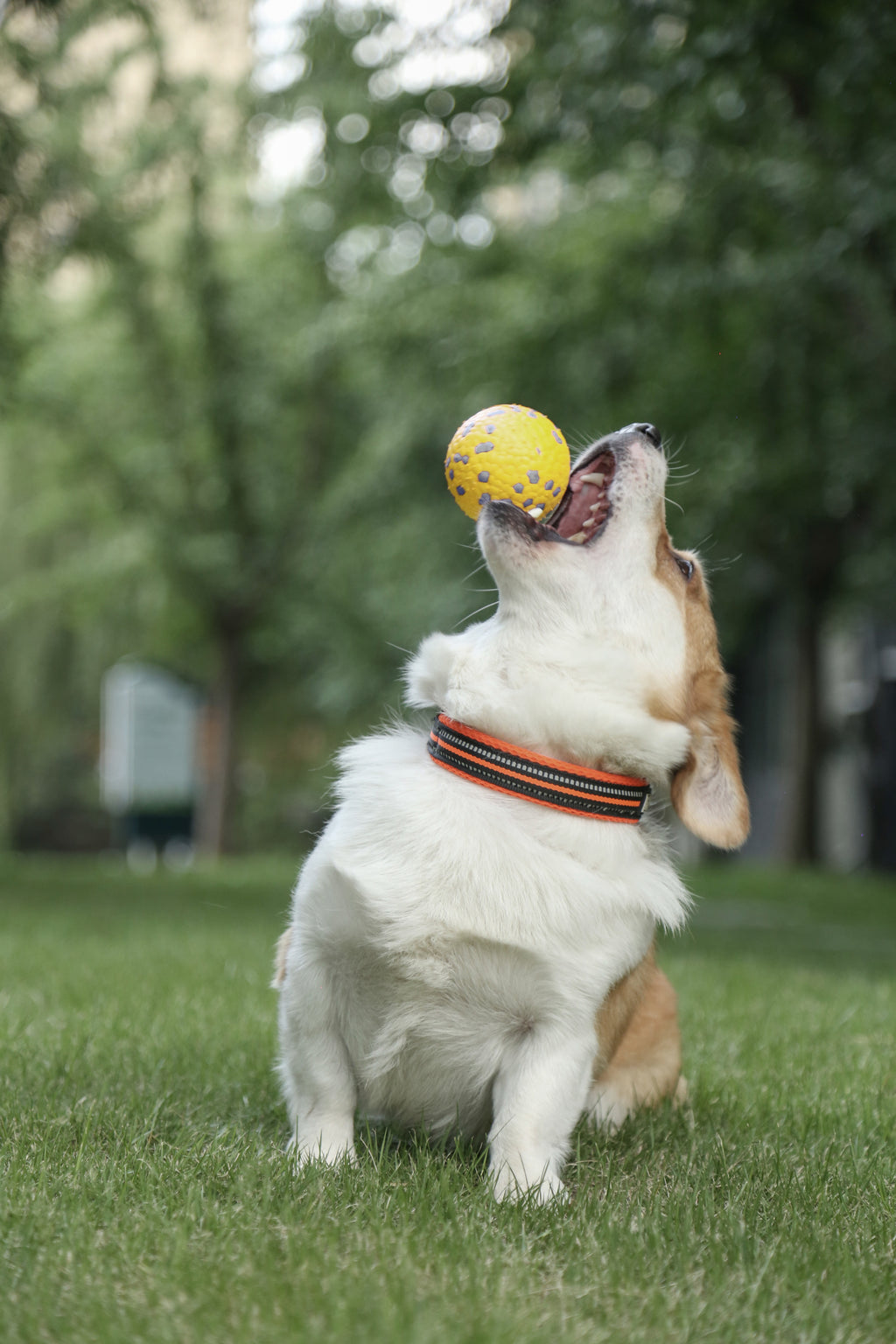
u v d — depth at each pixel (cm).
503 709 324
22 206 1154
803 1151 366
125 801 2258
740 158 1085
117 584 2073
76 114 1428
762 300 1217
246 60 1562
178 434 2005
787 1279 255
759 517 1533
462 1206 289
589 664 325
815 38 870
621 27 978
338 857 310
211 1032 491
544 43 1008
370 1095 333
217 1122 364
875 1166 354
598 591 327
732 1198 311
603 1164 343
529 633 328
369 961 311
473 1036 317
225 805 2112
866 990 694
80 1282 231
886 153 952
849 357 1212
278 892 1327
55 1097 378
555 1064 311
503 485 342
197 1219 264
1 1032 467
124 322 1991
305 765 2605
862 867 2025
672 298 1260
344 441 2042
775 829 2309
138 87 1630
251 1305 222
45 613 2162
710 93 1012
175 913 1055
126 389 2017
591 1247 266
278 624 2170
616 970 316
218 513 2048
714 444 1385
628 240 1335
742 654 2372
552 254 1427
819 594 1766
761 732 2372
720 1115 410
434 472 1727
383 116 1109
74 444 1998
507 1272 247
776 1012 600
